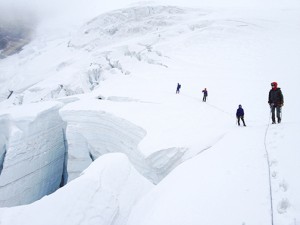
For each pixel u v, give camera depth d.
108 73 45.00
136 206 6.91
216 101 20.70
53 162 28.64
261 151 6.45
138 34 71.19
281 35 44.19
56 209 5.47
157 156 12.13
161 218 4.98
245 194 4.68
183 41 47.91
